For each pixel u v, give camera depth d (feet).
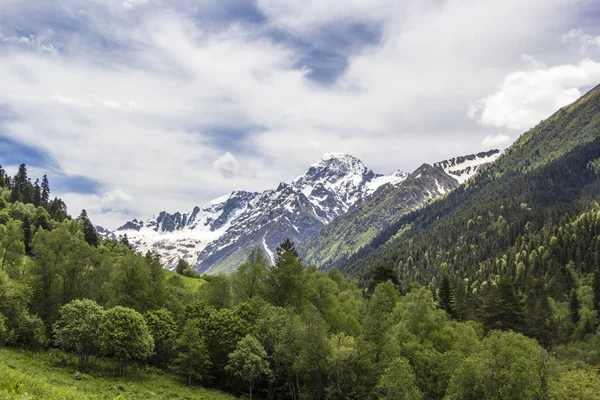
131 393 200.54
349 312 336.08
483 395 196.34
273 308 280.31
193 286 558.56
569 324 469.16
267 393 256.52
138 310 289.33
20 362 204.03
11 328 234.17
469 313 499.51
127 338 230.27
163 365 269.03
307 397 228.84
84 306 241.14
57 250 284.82
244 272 331.77
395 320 297.94
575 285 583.17
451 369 222.48
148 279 305.32
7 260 322.55
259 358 236.43
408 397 192.65
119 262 307.17
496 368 198.80
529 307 480.64
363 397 217.15
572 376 216.33
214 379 263.08
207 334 265.95
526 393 189.78
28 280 274.57
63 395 126.31
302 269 327.88
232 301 327.47
